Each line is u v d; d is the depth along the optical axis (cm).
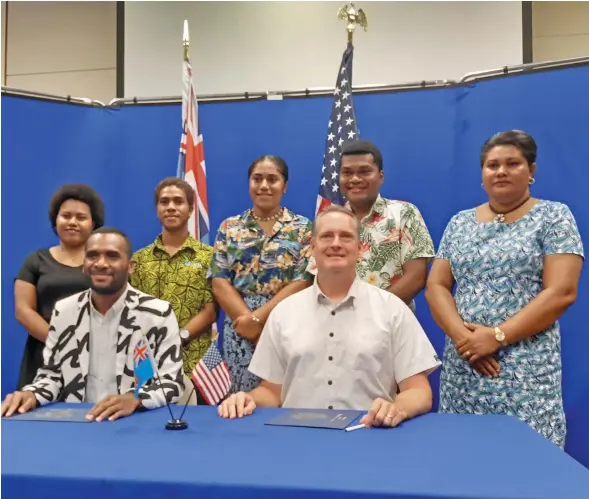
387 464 153
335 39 571
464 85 450
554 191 414
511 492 132
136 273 373
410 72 556
